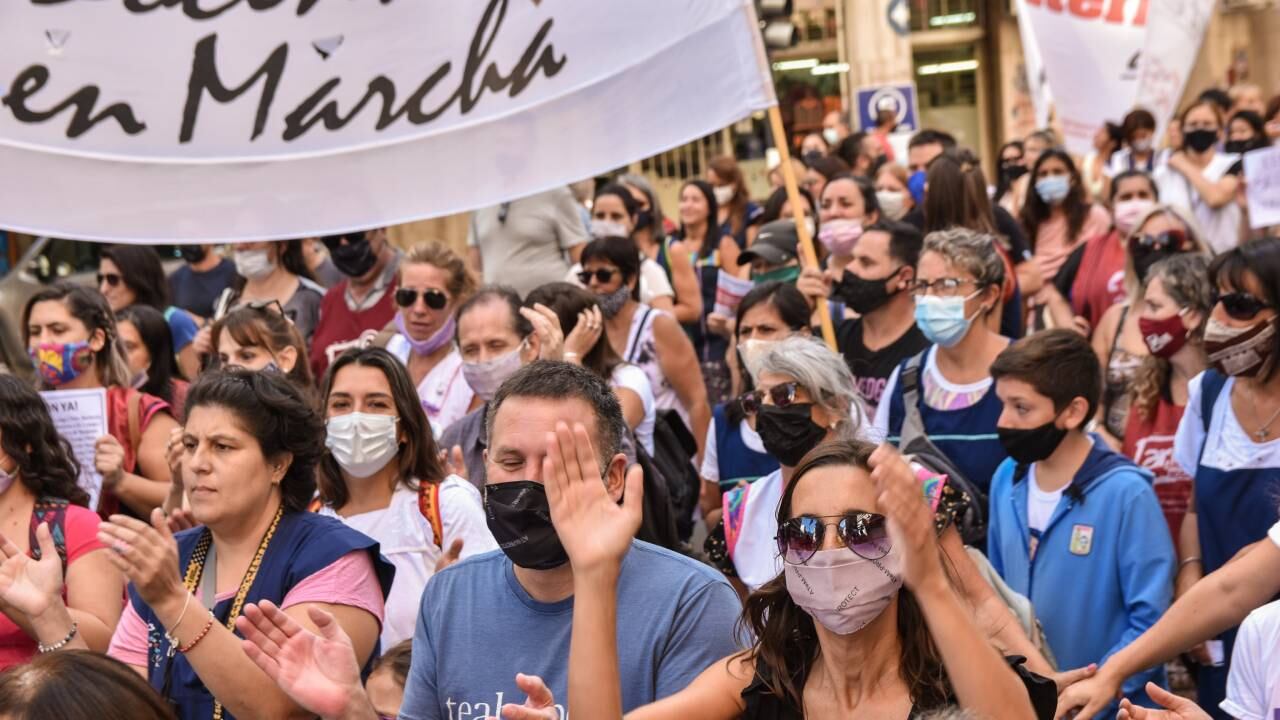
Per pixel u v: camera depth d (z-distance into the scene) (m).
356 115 7.03
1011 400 6.28
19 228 6.88
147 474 7.90
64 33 6.85
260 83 6.98
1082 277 11.70
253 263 10.63
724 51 7.11
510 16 7.04
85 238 6.93
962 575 5.57
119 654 5.22
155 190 6.97
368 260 10.07
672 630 4.42
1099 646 6.12
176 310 10.49
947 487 5.76
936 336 7.23
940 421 7.27
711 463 8.03
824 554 4.07
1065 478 6.31
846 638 4.15
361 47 7.00
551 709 3.88
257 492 5.21
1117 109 15.74
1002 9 33.44
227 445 5.16
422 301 8.48
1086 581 6.15
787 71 31.36
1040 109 17.95
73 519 6.16
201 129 6.97
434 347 8.60
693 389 9.34
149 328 8.78
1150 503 6.13
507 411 4.35
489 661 4.48
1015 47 33.50
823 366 6.25
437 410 8.43
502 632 4.50
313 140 7.03
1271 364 6.22
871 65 29.08
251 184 7.03
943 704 4.03
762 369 6.33
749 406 6.44
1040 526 6.32
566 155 7.10
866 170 17.34
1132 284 9.22
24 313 7.91
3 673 3.30
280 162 7.02
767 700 4.27
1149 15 15.30
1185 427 6.73
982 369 7.25
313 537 5.22
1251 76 31.70
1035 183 12.96
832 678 4.21
